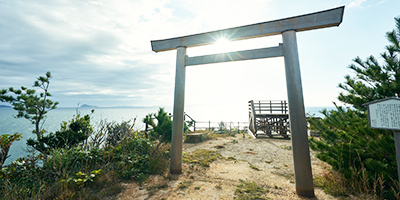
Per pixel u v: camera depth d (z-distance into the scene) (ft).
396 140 8.39
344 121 12.60
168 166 16.37
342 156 12.03
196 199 10.46
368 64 13.21
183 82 15.70
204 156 20.34
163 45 16.90
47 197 9.66
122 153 16.16
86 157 14.12
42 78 24.39
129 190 11.51
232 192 11.43
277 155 21.61
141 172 14.49
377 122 8.93
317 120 14.79
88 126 19.42
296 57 11.85
